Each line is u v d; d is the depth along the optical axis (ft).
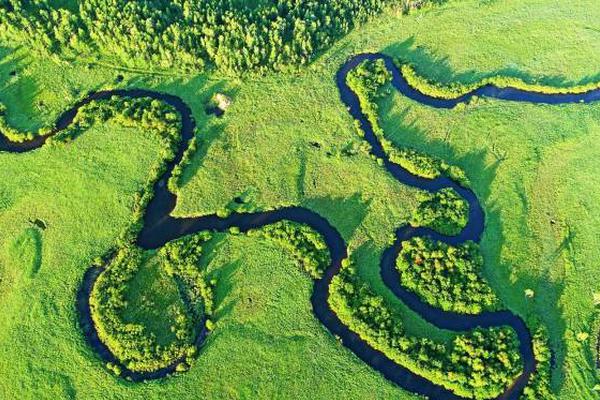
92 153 360.48
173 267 319.06
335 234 336.29
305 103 389.19
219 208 343.05
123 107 376.07
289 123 379.55
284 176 356.79
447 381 285.02
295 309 309.42
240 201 347.15
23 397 281.54
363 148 367.25
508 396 286.25
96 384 285.23
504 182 356.18
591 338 301.43
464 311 308.19
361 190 351.87
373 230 337.31
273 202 346.74
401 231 337.93
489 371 284.20
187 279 317.63
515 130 377.71
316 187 353.10
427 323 307.17
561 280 319.88
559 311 310.04
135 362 290.35
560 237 334.44
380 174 357.61
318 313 309.63
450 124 380.99
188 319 303.68
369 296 308.60
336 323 306.55
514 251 329.31
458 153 368.68
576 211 344.90
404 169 361.71
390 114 385.50
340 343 299.79
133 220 334.65
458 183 354.13
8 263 321.73
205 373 289.74
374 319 301.63
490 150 369.71
